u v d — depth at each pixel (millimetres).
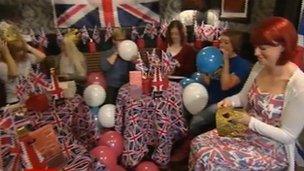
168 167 2348
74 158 1587
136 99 2205
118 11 2934
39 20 2838
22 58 2404
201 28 2846
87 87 2545
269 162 1552
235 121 1623
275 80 1566
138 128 2199
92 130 2357
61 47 2762
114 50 2879
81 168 1515
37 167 1408
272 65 1528
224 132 1672
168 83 2297
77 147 1697
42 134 1452
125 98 2256
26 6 2768
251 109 1670
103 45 2953
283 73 1544
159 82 2229
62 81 2365
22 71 2354
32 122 1633
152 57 2332
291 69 1531
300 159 2004
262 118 1599
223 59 2299
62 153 1553
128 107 2201
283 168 1573
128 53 2627
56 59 2723
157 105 2209
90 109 2500
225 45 2283
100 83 2650
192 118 2359
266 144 1596
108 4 2896
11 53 2342
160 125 2217
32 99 1826
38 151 1424
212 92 2408
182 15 2934
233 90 2301
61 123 1887
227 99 1857
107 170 1721
